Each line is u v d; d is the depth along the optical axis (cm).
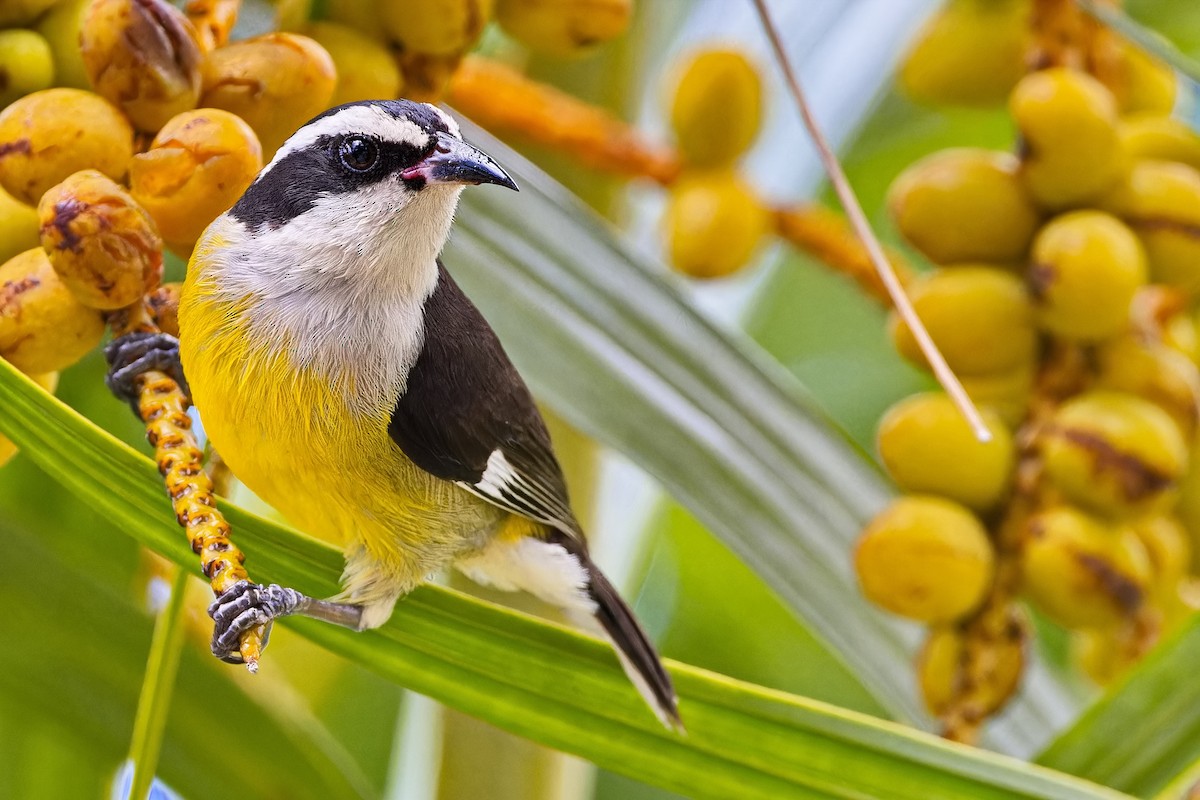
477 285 209
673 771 202
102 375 210
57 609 207
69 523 209
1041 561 207
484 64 211
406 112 206
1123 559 207
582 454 211
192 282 205
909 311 202
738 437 209
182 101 202
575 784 209
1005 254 208
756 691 202
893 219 209
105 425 210
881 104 219
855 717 202
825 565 209
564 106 211
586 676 202
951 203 208
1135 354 208
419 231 206
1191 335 210
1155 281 208
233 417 205
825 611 209
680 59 211
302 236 206
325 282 205
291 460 206
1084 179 207
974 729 207
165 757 207
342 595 206
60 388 210
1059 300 207
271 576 203
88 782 207
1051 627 217
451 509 207
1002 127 219
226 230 206
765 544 209
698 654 220
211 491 201
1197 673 204
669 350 209
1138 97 210
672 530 219
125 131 202
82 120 202
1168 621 210
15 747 207
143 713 201
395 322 206
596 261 209
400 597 203
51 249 201
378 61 205
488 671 202
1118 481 207
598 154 211
